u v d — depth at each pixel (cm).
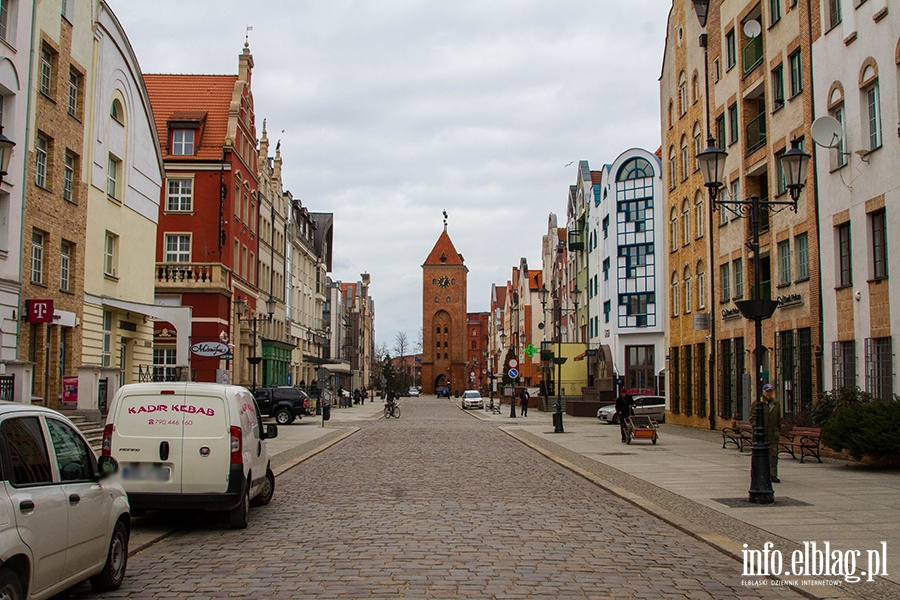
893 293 1900
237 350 4506
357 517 1180
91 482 705
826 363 2247
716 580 786
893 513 1165
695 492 1423
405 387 14588
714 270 3303
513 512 1227
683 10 3753
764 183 2927
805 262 2433
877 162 1978
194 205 4278
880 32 1969
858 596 710
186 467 1057
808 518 1127
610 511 1243
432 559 877
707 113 3384
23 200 2130
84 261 2534
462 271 14900
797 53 2502
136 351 3152
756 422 1284
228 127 4381
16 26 2088
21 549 559
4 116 2072
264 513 1235
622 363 5228
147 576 809
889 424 1684
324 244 8531
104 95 2720
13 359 2039
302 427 3822
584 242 6650
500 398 8162
